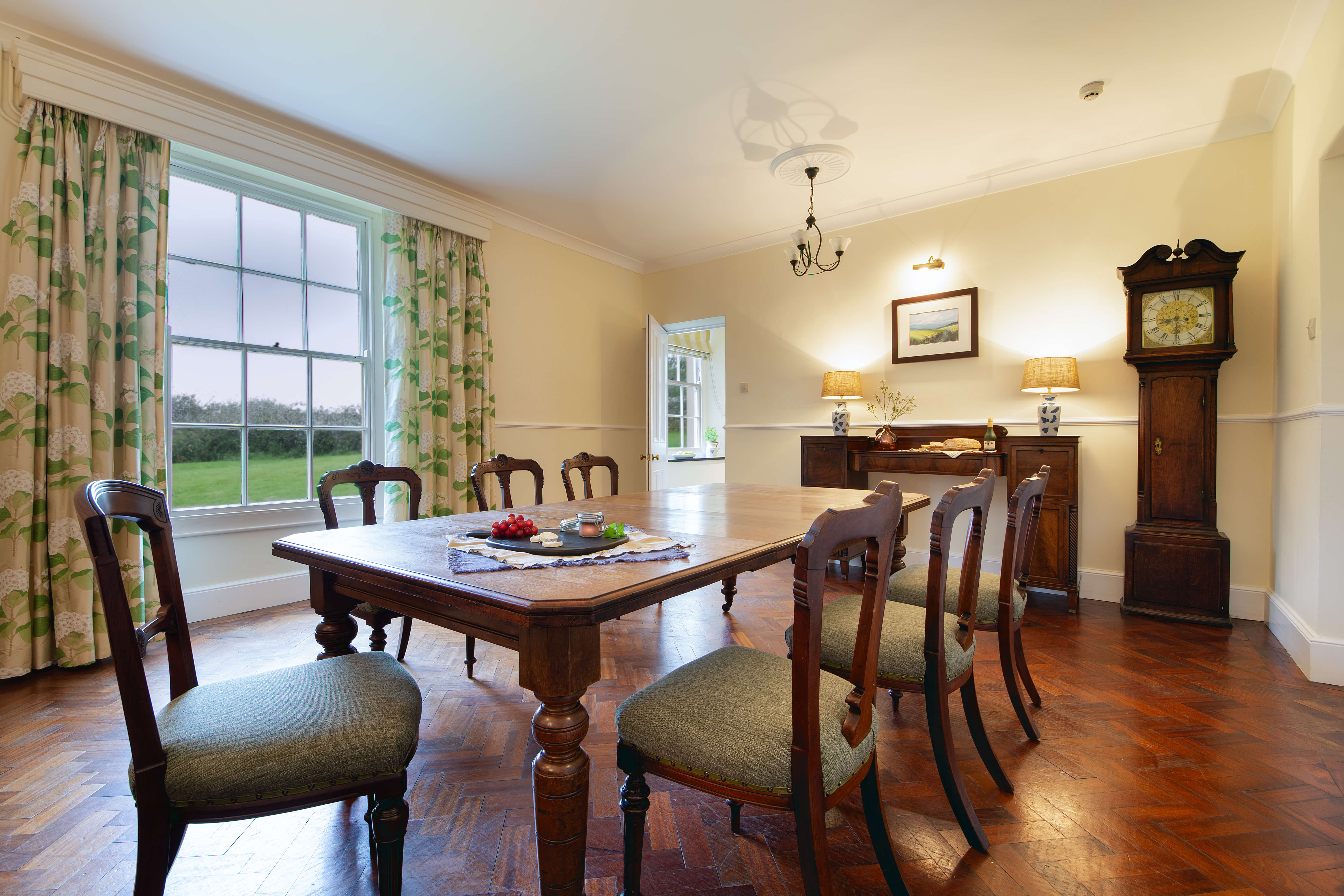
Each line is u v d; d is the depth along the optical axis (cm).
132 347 285
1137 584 337
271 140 331
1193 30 257
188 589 320
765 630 311
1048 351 396
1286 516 297
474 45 268
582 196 437
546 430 508
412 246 403
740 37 262
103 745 195
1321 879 136
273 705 118
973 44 267
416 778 177
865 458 427
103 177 278
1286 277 301
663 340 596
